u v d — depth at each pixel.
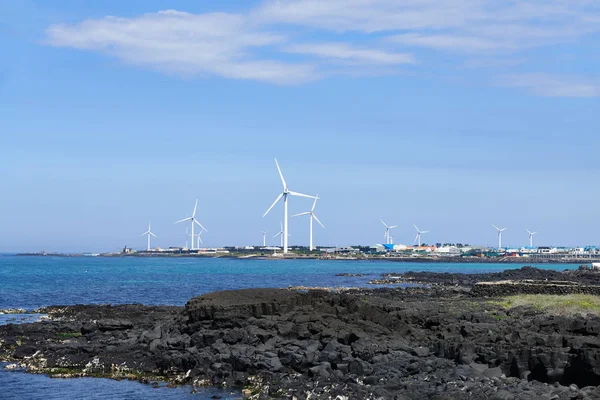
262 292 69.38
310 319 60.06
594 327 55.25
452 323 65.00
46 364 57.59
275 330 58.44
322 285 179.88
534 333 54.44
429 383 44.28
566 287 126.12
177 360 54.69
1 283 188.75
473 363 49.16
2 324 85.12
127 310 96.38
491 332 58.03
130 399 46.97
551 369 45.34
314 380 47.94
